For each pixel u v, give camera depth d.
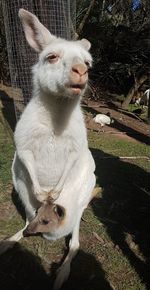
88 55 0.74
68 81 0.69
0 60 2.76
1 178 1.12
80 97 0.76
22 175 0.84
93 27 2.96
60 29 1.26
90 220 1.00
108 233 0.95
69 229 0.83
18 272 0.79
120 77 3.13
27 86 1.30
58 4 1.24
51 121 0.78
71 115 0.78
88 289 0.77
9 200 1.04
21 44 1.26
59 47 0.73
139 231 0.98
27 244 0.87
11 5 1.25
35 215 0.81
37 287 0.76
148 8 3.20
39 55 0.80
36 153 0.80
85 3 2.84
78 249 0.86
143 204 1.11
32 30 0.82
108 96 3.01
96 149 1.57
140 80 2.69
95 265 0.83
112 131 1.92
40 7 1.23
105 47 2.99
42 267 0.81
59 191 0.79
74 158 0.81
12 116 1.82
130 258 0.87
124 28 3.00
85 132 0.83
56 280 0.76
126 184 1.24
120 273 0.82
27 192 0.85
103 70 3.05
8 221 0.95
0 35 2.67
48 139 0.79
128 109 2.61
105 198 1.12
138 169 1.38
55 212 0.79
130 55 2.91
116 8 3.30
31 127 0.78
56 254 0.86
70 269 0.81
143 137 1.89
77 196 0.83
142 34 2.95
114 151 1.57
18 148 0.80
